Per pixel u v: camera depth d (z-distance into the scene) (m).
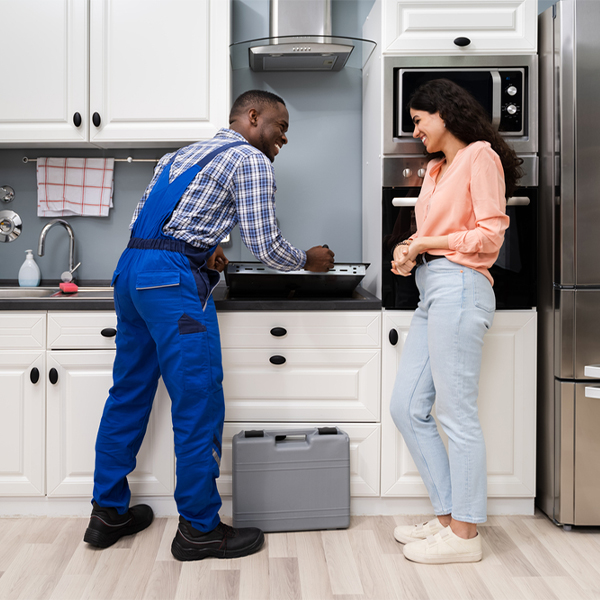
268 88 2.44
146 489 1.94
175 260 1.58
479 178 1.59
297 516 1.88
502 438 1.97
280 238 1.66
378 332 1.93
